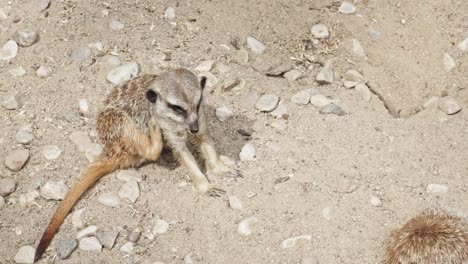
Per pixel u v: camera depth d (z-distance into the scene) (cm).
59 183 233
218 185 233
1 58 252
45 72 249
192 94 224
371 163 236
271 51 260
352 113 246
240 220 228
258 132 242
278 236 225
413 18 264
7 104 244
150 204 231
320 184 232
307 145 239
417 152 238
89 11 260
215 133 242
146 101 231
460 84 256
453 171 236
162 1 265
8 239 228
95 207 231
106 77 249
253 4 266
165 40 256
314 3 269
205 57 254
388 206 230
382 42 262
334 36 264
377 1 268
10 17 259
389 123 244
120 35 256
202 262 223
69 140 240
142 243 227
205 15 263
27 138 239
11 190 233
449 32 262
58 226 227
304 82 255
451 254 217
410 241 219
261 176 234
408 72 258
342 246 224
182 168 237
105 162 233
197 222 228
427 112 251
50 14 259
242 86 250
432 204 230
